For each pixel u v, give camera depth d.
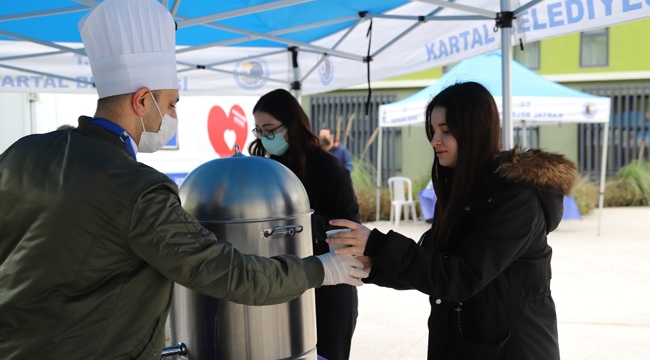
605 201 14.38
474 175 1.69
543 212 1.68
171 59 1.54
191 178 1.77
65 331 1.25
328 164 2.71
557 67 16.70
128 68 1.45
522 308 1.68
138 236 1.28
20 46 5.28
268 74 5.62
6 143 6.38
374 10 4.21
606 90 16.45
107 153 1.33
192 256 1.30
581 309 5.12
